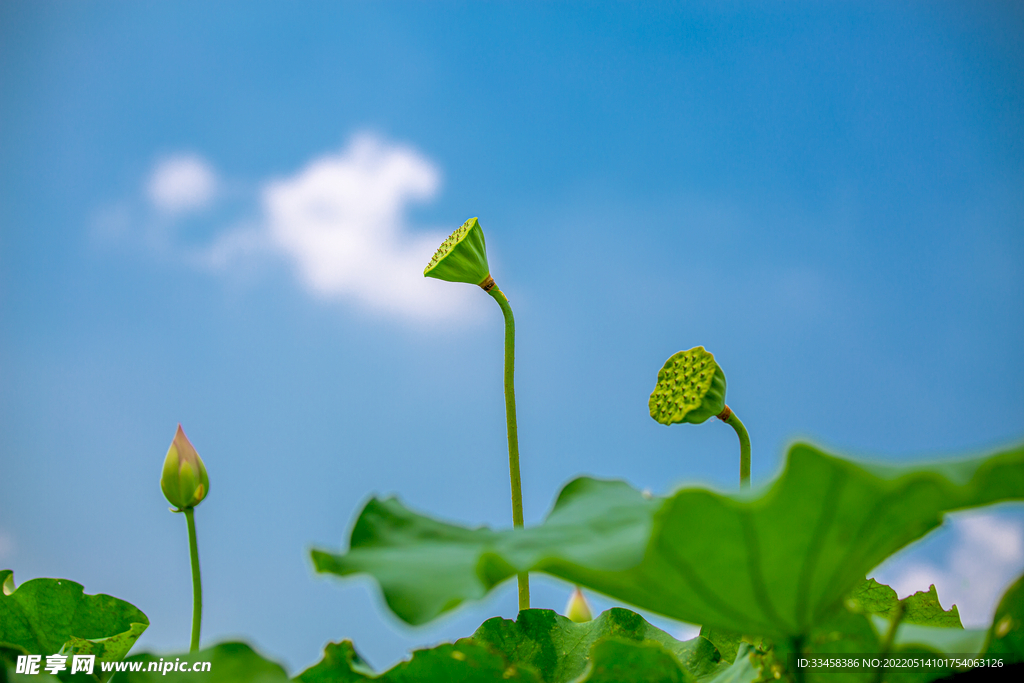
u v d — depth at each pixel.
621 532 1.74
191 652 1.79
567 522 1.79
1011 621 1.75
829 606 1.67
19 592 1.96
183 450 1.93
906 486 1.53
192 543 1.93
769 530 1.58
